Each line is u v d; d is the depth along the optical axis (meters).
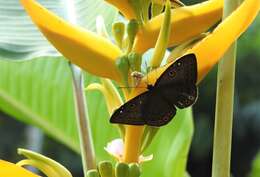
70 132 0.86
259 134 3.28
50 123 0.86
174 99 0.47
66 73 0.84
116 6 0.54
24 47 0.64
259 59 3.13
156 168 0.81
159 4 0.54
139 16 0.54
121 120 0.47
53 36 0.52
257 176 1.63
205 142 3.27
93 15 0.67
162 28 0.51
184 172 0.82
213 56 0.51
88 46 0.53
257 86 3.20
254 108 3.22
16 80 0.84
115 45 0.54
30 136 2.81
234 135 3.32
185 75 0.47
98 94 0.83
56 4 0.67
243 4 0.50
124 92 0.52
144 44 0.53
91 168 0.59
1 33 0.64
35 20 0.52
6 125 3.29
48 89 0.84
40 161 0.55
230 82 0.55
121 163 0.52
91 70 0.53
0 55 0.63
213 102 3.26
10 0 0.67
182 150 0.81
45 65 0.84
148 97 0.47
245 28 0.51
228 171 0.55
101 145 0.83
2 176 0.52
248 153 3.39
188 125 0.81
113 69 0.53
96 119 0.83
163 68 0.51
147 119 0.47
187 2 1.97
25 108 0.85
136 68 0.52
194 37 0.54
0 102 0.85
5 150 3.31
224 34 0.51
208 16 0.54
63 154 3.17
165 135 0.81
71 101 0.84
